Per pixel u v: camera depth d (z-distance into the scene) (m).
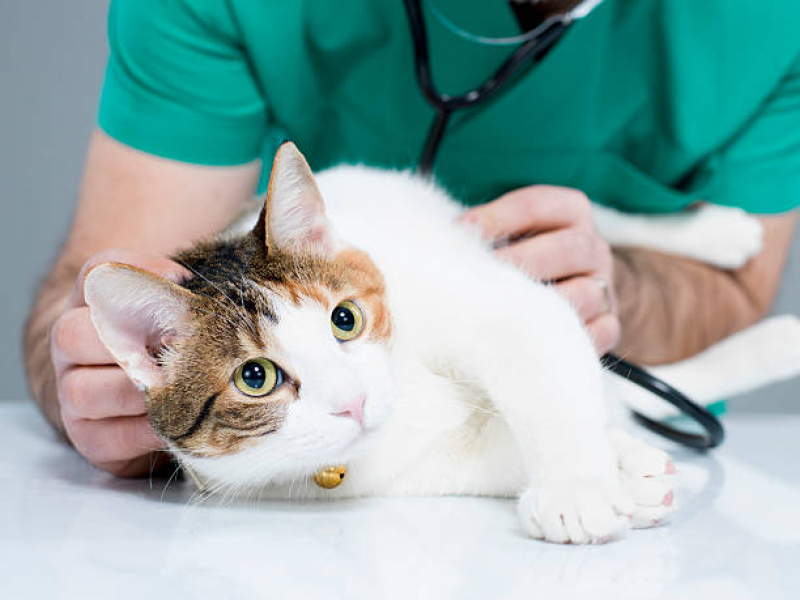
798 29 1.83
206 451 1.05
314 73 1.84
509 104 1.78
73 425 1.21
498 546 0.87
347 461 1.09
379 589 0.72
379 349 1.10
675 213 2.07
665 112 1.87
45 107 3.06
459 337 1.11
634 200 2.01
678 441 1.44
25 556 0.81
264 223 1.10
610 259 1.62
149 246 1.70
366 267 1.13
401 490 1.17
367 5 1.75
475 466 1.15
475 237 1.44
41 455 1.41
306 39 1.79
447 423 1.13
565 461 0.96
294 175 1.08
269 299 1.04
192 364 1.03
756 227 2.02
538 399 1.01
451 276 1.17
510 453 1.11
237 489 1.13
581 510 0.88
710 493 1.12
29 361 1.56
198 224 1.76
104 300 1.00
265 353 1.02
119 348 1.03
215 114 1.73
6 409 1.92
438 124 1.56
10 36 3.02
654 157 1.96
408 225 1.36
